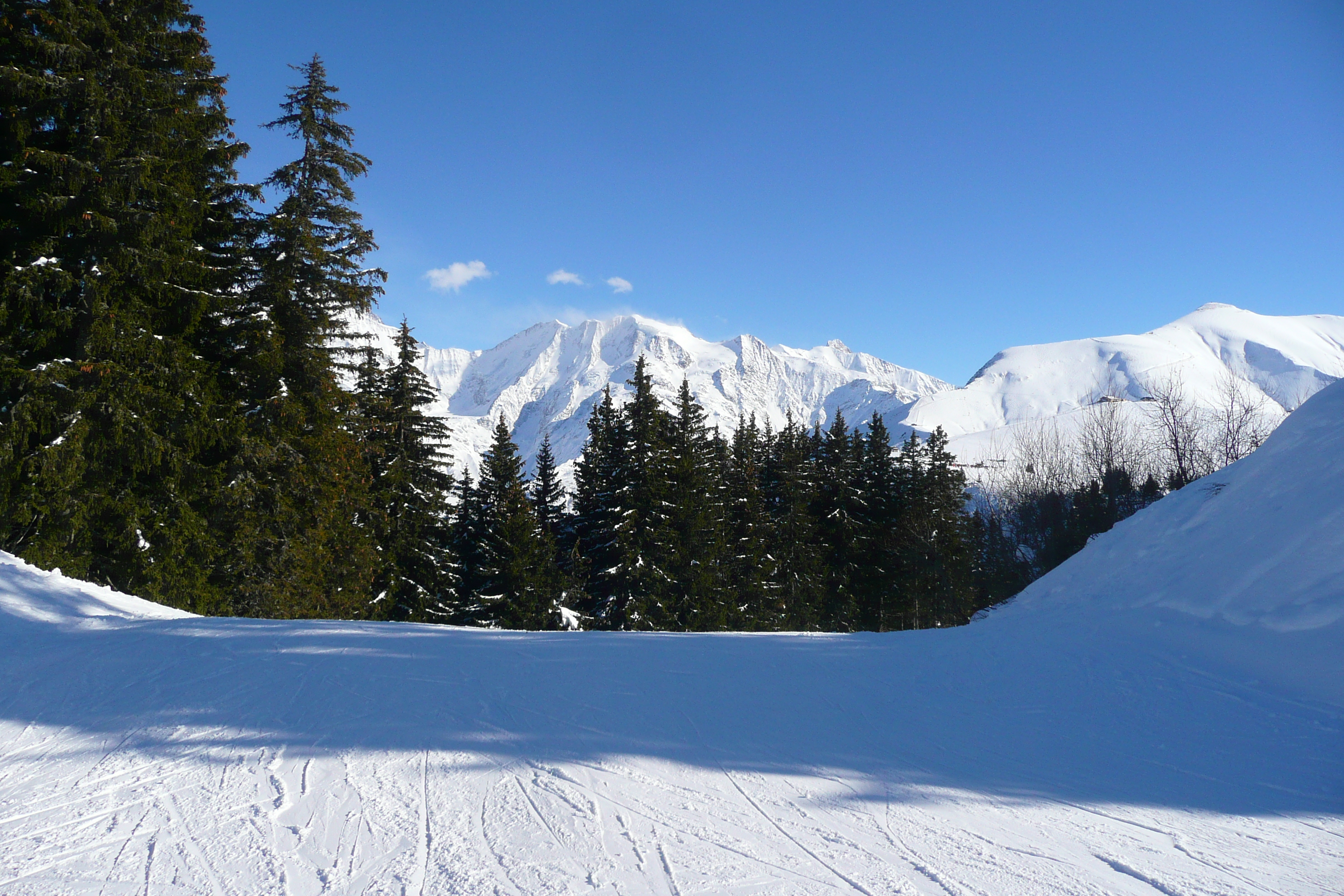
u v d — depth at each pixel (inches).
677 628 1272.1
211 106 751.1
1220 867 120.6
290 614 818.2
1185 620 288.8
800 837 129.7
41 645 289.3
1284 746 181.5
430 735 183.3
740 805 144.0
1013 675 252.1
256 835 127.9
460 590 1381.6
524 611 1237.1
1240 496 366.0
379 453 1056.2
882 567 1529.3
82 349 599.8
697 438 1560.0
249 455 733.3
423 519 1237.1
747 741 184.2
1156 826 137.4
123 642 294.2
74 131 612.1
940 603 1439.5
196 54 735.7
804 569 1455.5
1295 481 336.5
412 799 144.2
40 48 592.7
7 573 421.1
